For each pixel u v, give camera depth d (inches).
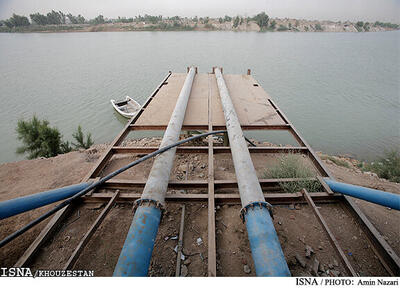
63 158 238.2
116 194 139.3
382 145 473.4
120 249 123.0
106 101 706.8
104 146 438.3
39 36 3676.2
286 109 649.0
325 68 1151.0
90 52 1675.7
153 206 114.5
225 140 273.6
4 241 100.4
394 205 111.8
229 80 326.6
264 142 476.7
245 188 123.2
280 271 87.2
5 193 182.2
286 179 150.6
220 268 113.7
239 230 132.4
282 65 1192.2
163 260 118.6
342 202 142.8
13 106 676.1
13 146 485.4
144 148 171.8
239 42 2207.2
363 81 930.7
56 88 834.2
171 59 1309.1
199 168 205.5
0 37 3659.0
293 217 138.6
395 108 660.1
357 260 115.6
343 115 614.2
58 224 131.4
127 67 1145.4
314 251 120.8
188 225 137.3
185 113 220.7
